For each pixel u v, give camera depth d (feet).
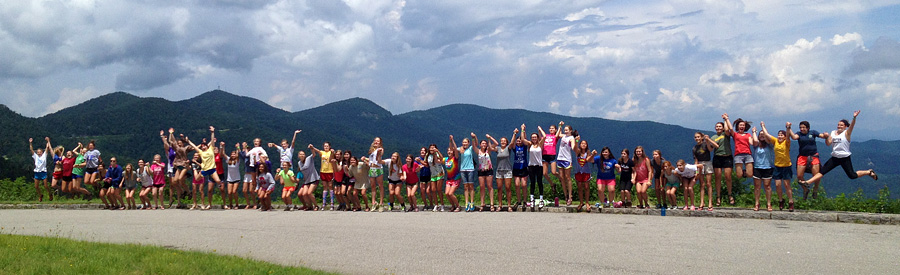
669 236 33.71
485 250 30.07
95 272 23.82
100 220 48.39
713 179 57.88
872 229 35.73
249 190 61.31
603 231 36.22
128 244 31.60
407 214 49.98
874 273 23.68
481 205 52.47
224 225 43.09
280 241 34.32
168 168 63.72
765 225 38.29
